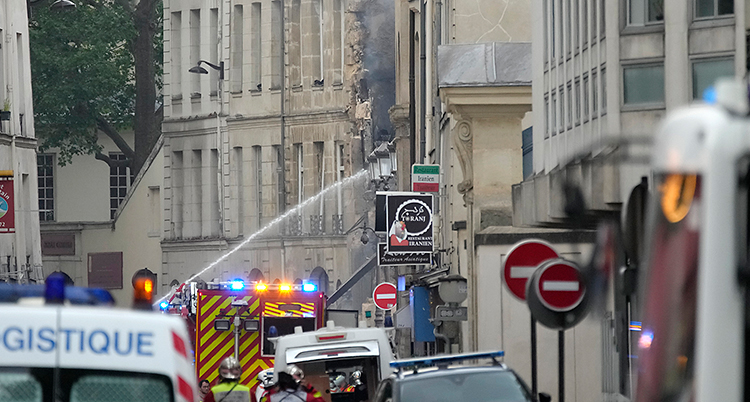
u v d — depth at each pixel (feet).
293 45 406.21
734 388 34.65
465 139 161.79
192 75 435.12
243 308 166.40
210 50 428.97
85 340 43.34
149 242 449.06
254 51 418.10
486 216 160.76
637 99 102.94
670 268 37.29
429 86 254.68
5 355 42.65
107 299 46.93
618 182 84.84
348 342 116.98
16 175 339.57
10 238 334.44
